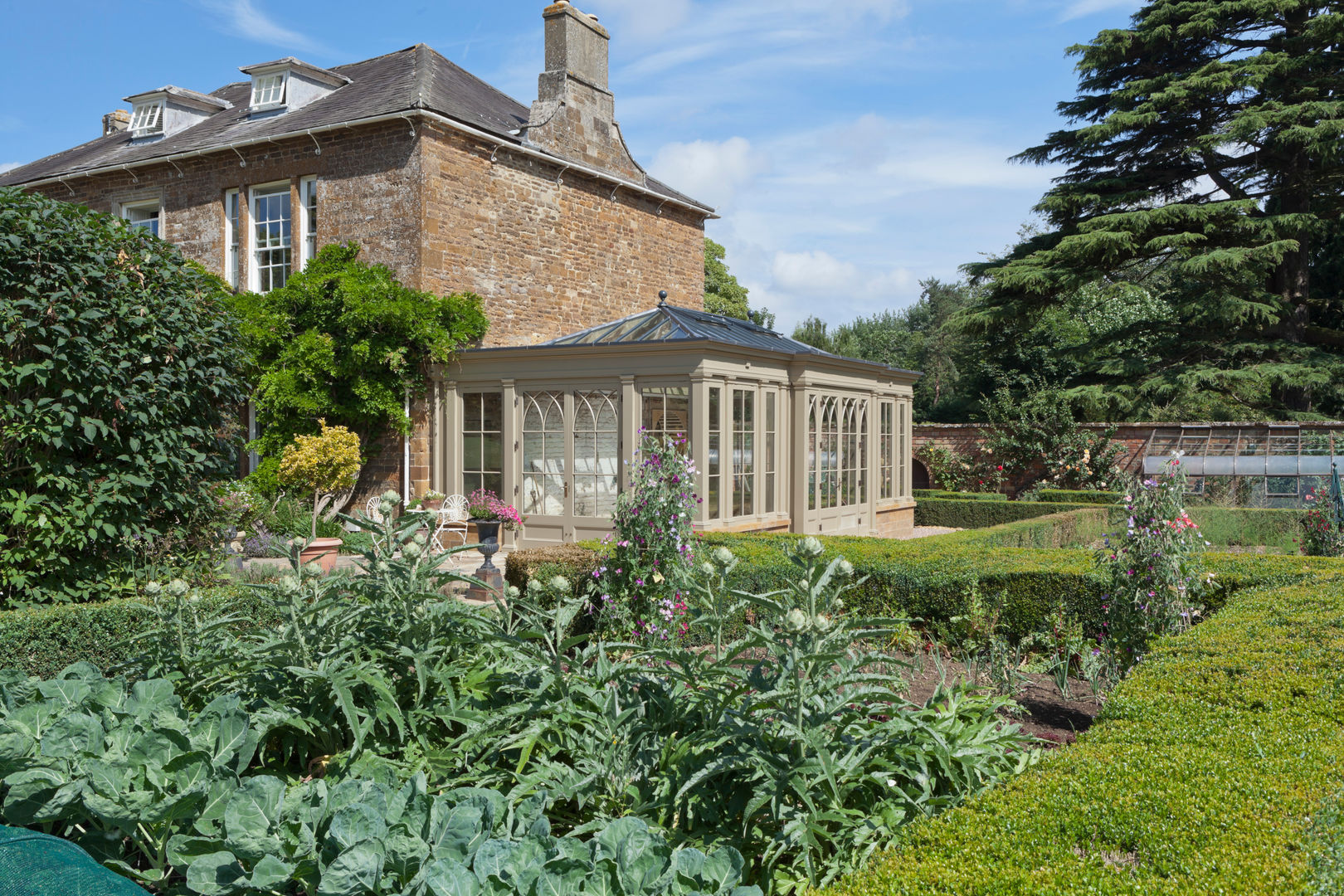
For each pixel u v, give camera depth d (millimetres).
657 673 3473
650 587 6113
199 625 4016
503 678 3760
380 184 13812
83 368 6000
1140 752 3080
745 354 12117
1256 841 2365
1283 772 2840
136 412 6250
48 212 6152
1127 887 2162
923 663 6270
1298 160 22672
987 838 2510
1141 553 5668
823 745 2824
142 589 6469
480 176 14438
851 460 14750
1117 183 24000
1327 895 2062
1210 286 23141
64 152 22312
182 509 6867
